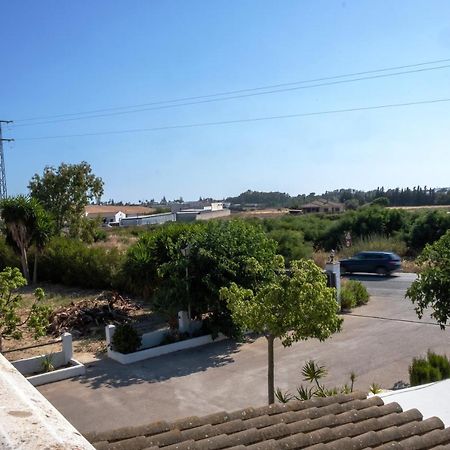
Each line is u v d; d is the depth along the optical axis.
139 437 4.77
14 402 1.99
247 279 16.75
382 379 12.50
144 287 21.47
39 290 13.64
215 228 17.75
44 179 39.38
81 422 10.95
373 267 30.42
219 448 4.66
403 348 15.02
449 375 10.70
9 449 1.56
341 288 21.41
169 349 15.88
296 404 6.01
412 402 7.07
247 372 13.65
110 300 21.22
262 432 5.00
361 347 15.34
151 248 20.78
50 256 29.89
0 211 29.11
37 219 29.20
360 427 5.29
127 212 110.62
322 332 9.47
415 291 10.88
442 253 10.73
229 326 16.52
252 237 17.59
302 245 34.84
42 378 13.50
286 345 9.77
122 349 15.20
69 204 39.66
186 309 16.92
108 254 26.48
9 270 13.35
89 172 40.75
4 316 13.47
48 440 1.64
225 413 5.62
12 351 15.59
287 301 9.40
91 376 13.91
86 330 18.64
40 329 13.59
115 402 12.00
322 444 4.80
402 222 41.03
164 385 12.98
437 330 16.83
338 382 12.45
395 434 5.13
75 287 28.08
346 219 42.78
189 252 16.86
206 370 14.01
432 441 5.02
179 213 80.62
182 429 5.24
